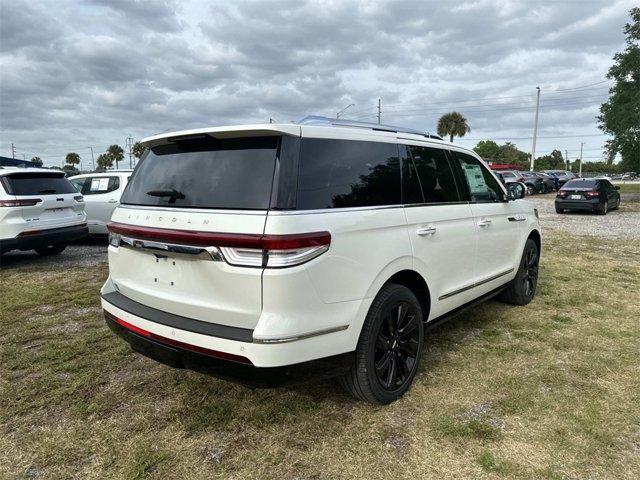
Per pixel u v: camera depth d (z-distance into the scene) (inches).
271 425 115.4
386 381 123.3
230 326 100.7
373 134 124.1
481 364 148.9
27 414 122.6
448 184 151.3
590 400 125.6
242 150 105.0
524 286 210.5
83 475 98.5
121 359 155.9
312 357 100.7
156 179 119.3
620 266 303.1
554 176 1456.7
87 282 266.1
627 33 1069.1
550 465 99.3
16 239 289.7
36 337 177.5
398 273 126.1
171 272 110.0
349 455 103.6
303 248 96.0
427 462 100.9
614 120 1088.8
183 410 122.7
